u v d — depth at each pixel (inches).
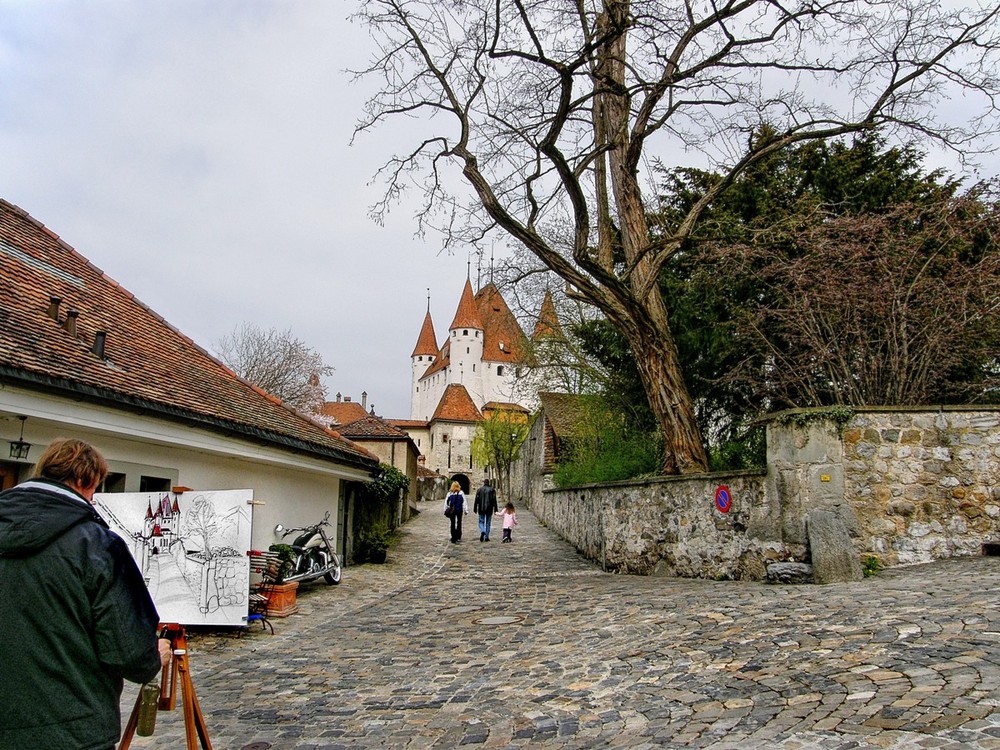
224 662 319.6
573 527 837.8
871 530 381.4
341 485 693.9
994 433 390.3
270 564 426.6
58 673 106.3
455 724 216.8
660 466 647.8
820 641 233.3
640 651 269.3
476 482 3380.9
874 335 473.1
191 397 442.9
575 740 190.1
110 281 554.3
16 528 107.6
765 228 570.6
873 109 498.0
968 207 474.0
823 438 385.4
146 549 370.3
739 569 423.5
